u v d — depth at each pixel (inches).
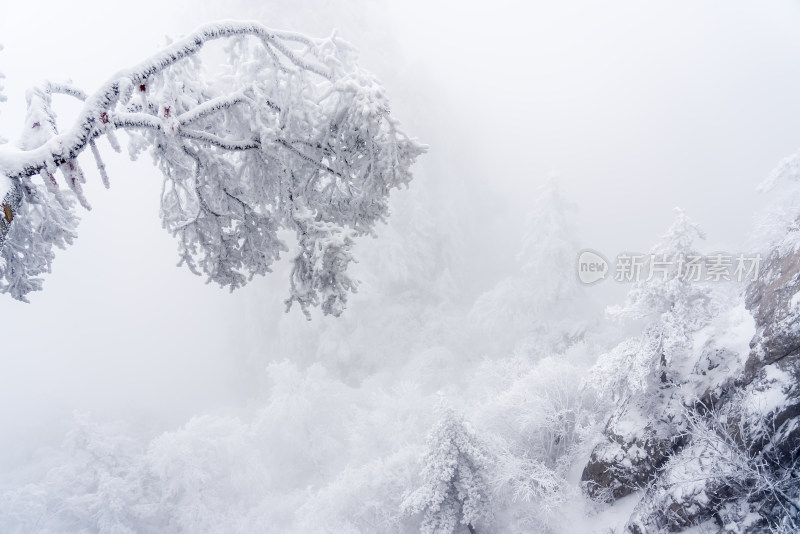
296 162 217.6
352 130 205.2
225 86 209.3
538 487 522.6
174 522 877.8
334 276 205.3
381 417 862.5
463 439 538.3
